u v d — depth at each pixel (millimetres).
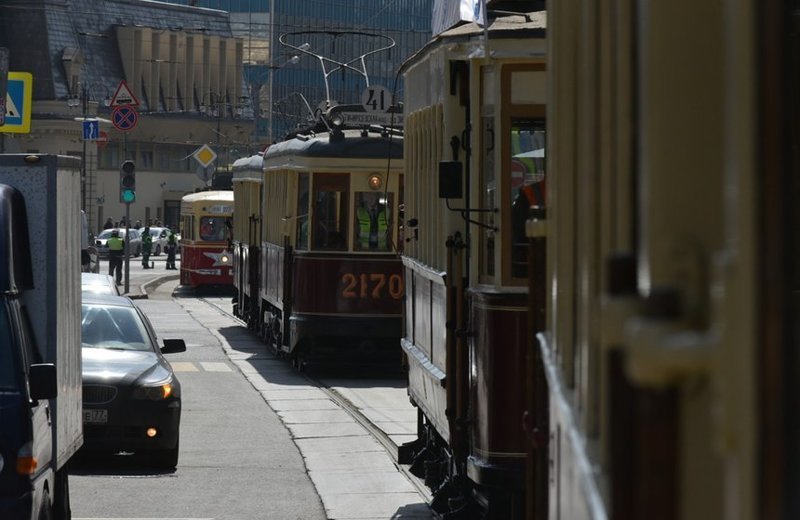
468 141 30703
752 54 5113
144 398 44031
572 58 12828
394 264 71625
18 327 26750
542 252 19312
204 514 37000
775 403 4934
